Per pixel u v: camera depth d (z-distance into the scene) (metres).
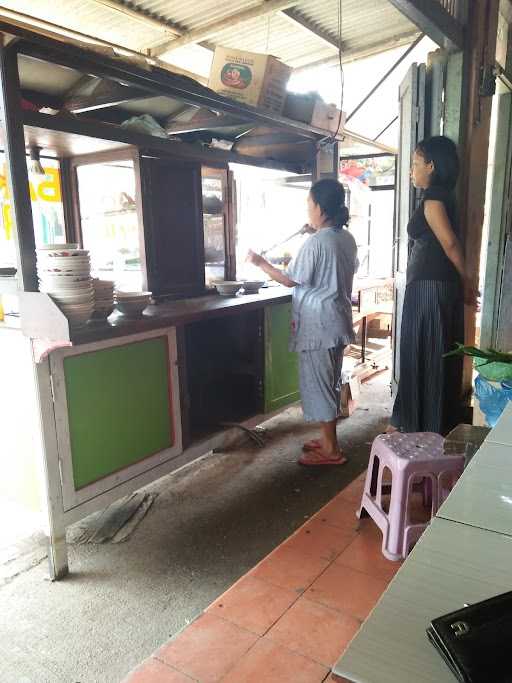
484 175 3.41
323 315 2.72
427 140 2.54
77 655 1.66
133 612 1.86
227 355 3.62
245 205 4.96
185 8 3.60
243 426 3.11
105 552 2.23
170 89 2.30
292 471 2.98
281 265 4.64
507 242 4.22
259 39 4.29
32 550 2.25
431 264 2.61
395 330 3.71
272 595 1.83
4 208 2.49
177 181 2.92
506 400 2.13
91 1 3.40
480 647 0.55
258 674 1.50
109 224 2.90
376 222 6.71
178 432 2.54
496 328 4.59
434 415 2.74
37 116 2.04
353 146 5.86
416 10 2.38
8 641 1.73
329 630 1.66
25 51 1.80
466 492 0.94
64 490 2.02
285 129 3.13
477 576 0.71
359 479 2.65
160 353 2.38
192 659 1.56
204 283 3.20
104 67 2.02
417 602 0.66
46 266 1.88
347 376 3.82
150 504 2.63
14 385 2.02
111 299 2.21
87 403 2.07
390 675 0.55
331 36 4.31
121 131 2.39
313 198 2.73
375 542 2.13
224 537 2.34
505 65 4.15
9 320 2.18
